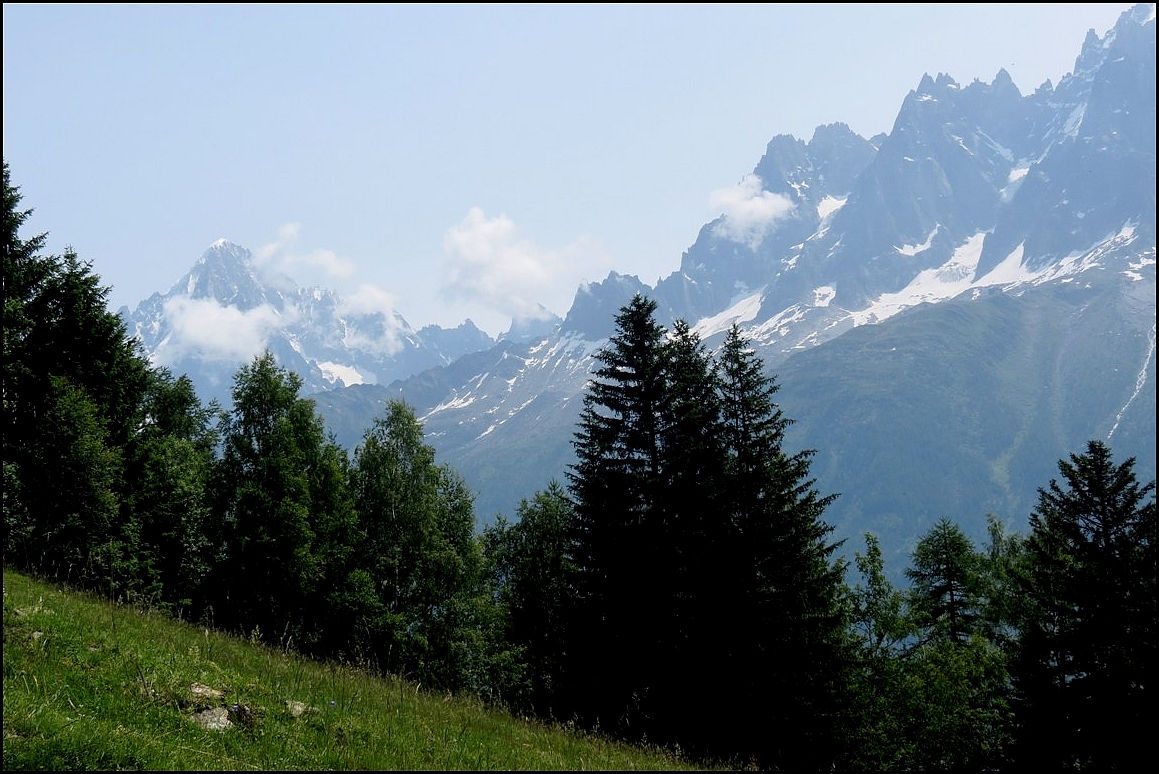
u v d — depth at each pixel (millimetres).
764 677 28672
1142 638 35375
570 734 17500
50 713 9070
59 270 39281
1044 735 36469
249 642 19016
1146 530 36750
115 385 41719
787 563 30172
